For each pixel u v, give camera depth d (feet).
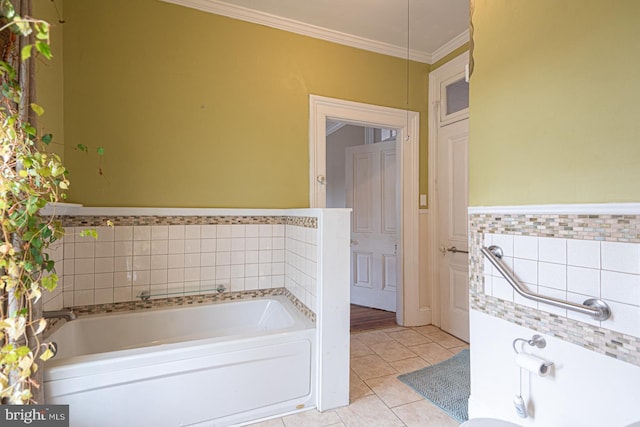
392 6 7.70
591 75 3.64
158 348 4.91
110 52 6.77
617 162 3.39
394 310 11.66
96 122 6.64
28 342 3.65
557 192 3.98
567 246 3.84
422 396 6.15
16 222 3.11
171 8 7.27
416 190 10.09
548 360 4.04
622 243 3.33
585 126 3.69
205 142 7.55
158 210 7.14
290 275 7.75
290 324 6.50
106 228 6.74
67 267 6.42
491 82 4.97
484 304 5.02
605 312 3.43
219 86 7.68
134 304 6.98
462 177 9.11
